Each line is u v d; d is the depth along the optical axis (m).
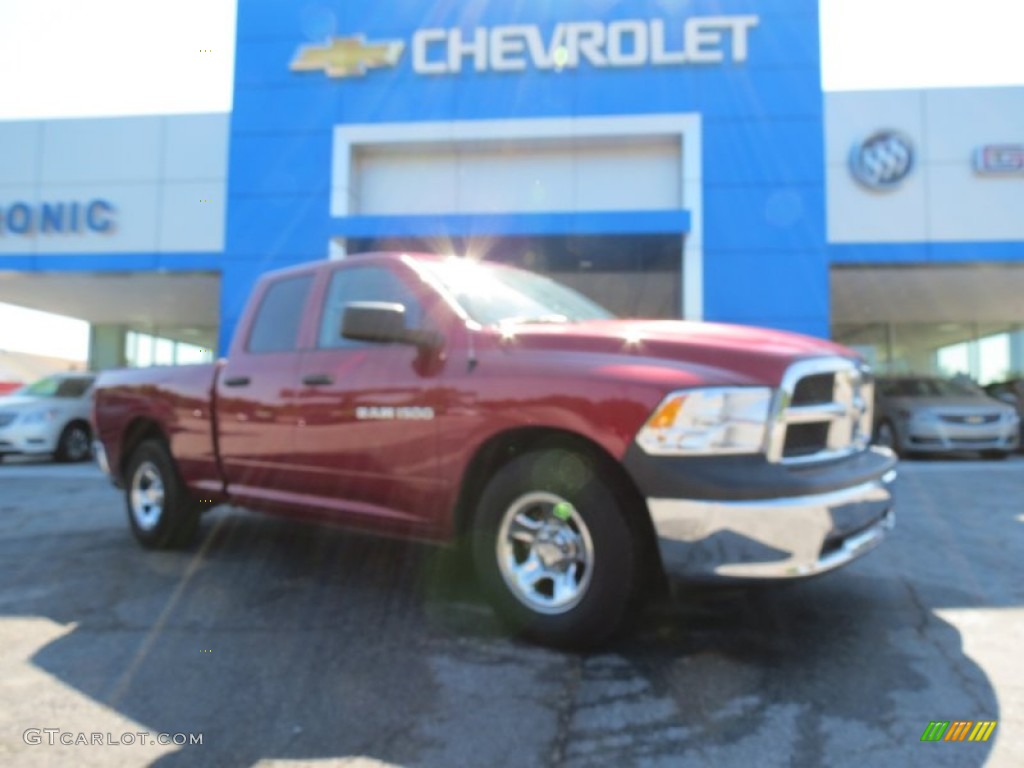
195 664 3.14
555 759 2.36
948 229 13.84
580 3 12.89
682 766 2.31
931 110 13.91
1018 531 5.61
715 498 2.82
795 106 12.49
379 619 3.69
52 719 2.66
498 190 13.41
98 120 15.76
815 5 12.56
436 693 2.84
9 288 18.53
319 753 2.41
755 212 12.45
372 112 13.15
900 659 3.12
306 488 4.16
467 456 3.39
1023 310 20.58
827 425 3.31
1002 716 2.61
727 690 2.84
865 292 17.81
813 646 3.28
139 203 15.63
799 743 2.44
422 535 3.67
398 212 13.54
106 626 3.63
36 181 15.85
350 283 4.23
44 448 11.73
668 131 12.62
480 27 13.02
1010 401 13.54
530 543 3.28
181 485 5.10
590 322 3.71
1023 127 13.67
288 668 3.09
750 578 2.82
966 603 3.87
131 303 20.91
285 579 4.43
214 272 15.70
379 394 3.73
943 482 8.27
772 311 12.33
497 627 3.55
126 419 5.43
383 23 13.22
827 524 2.98
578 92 12.83
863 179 13.91
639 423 2.91
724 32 12.66
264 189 13.23
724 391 2.91
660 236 12.77
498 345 3.45
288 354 4.34
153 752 2.42
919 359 22.81
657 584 3.21
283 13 13.42
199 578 4.46
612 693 2.82
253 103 13.36
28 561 4.93
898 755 2.36
